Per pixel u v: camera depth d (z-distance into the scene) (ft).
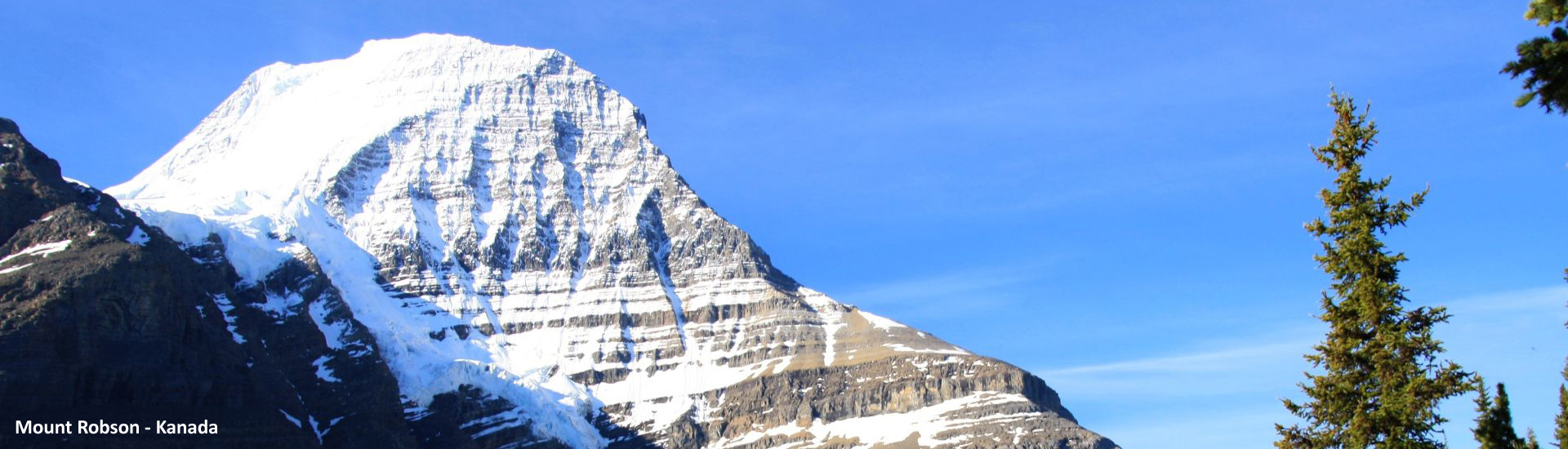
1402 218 307.99
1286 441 319.68
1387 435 304.09
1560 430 273.95
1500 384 283.18
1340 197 312.71
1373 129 313.32
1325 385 313.94
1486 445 278.67
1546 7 214.69
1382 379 304.71
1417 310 306.55
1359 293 308.19
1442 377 296.10
